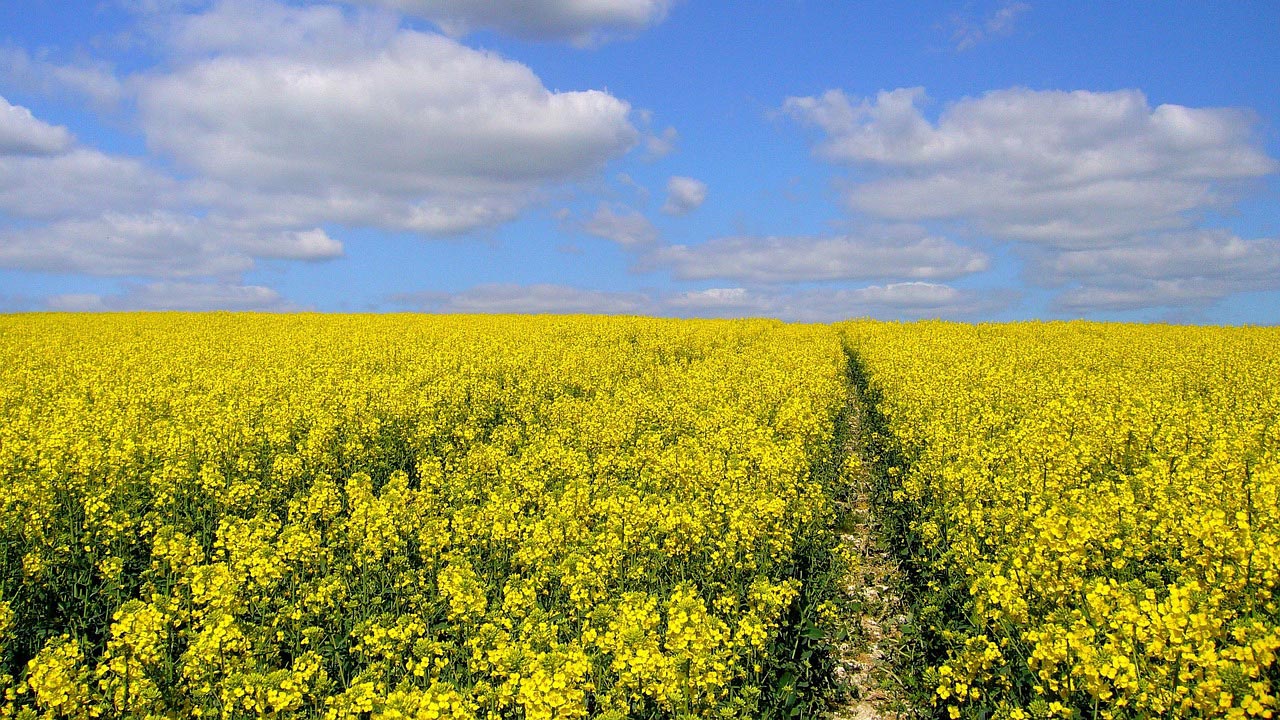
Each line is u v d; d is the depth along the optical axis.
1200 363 25.41
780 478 11.97
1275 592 6.94
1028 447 12.64
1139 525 8.84
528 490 12.15
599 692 6.89
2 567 9.20
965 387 20.92
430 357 27.41
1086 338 35.12
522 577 9.67
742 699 6.99
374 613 8.64
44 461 11.83
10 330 40.25
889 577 11.01
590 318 49.69
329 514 11.13
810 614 9.05
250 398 18.77
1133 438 14.05
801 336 40.28
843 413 21.28
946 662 7.67
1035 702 6.27
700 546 9.67
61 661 6.26
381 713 5.66
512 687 6.26
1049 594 7.50
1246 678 5.29
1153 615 5.91
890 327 47.75
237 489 11.73
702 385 21.58
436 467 12.70
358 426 16.64
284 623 8.25
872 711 7.93
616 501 10.29
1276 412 16.19
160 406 18.77
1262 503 8.44
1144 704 5.70
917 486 12.43
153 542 9.95
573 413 18.41
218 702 6.60
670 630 6.63
